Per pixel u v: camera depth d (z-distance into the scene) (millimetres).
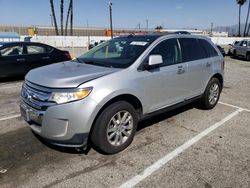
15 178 3145
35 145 3986
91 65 4086
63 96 3217
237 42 21859
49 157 3635
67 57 10680
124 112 3750
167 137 4344
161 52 4352
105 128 3533
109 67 3904
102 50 4742
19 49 9281
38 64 9727
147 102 4078
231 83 9430
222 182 3104
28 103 3539
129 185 3039
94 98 3305
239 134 4527
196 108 5961
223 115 5527
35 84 3488
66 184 3045
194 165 3473
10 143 4059
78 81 3318
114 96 3498
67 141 3336
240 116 5488
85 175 3223
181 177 3197
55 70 3830
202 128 4773
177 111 5711
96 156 3674
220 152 3846
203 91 5508
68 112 3215
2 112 5609
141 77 3896
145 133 4492
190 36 5223
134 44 4367
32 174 3230
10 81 9180
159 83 4215
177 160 3602
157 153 3793
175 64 4562
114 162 3529
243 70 13641
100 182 3088
